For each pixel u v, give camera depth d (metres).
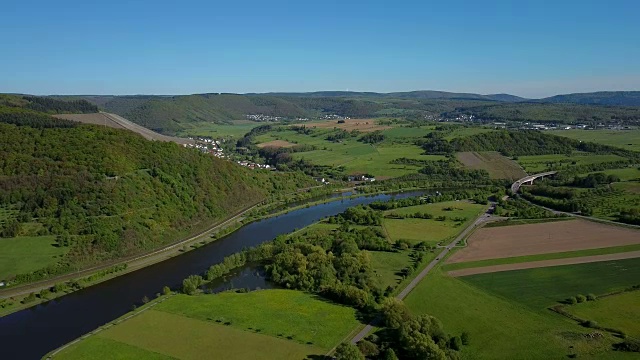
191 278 185.50
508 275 186.88
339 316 154.25
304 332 143.75
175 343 138.38
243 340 139.12
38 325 156.12
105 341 140.12
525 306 159.75
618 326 143.50
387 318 145.12
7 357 136.00
